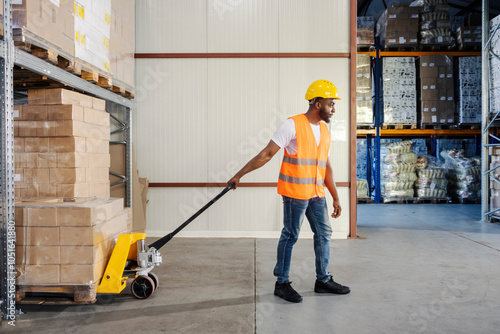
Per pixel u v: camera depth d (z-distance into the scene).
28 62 3.17
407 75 10.38
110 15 4.59
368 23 11.24
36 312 3.16
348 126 6.25
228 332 2.77
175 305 3.30
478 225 7.49
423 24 10.39
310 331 2.79
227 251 5.33
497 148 7.61
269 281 3.97
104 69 4.40
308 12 6.23
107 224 3.44
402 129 10.78
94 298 3.20
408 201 11.20
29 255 3.17
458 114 10.58
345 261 4.77
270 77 6.27
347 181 6.27
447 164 11.37
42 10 3.17
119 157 5.89
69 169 3.84
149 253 3.50
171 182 6.34
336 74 6.25
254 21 6.27
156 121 6.32
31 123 3.83
